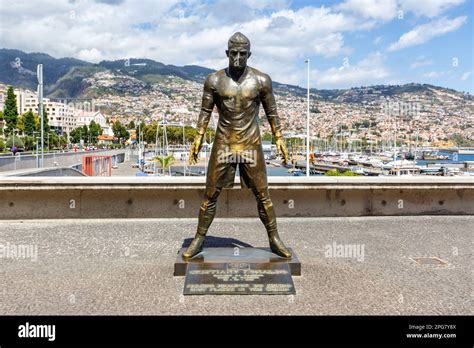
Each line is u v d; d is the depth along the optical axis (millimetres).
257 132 5855
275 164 73438
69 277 5816
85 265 6355
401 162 74000
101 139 154750
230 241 7676
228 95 5688
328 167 74188
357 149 136500
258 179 5898
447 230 8844
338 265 6391
